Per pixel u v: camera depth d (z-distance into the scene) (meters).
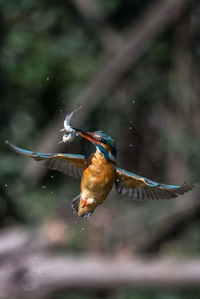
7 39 16.27
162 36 14.99
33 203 14.40
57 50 16.31
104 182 4.71
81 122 14.32
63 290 10.88
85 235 13.23
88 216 4.73
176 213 13.30
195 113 15.45
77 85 15.91
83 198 4.72
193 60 15.68
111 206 13.86
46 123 15.95
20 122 15.66
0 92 15.86
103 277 11.05
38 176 14.59
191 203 13.28
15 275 10.49
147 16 14.20
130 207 13.80
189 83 15.66
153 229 13.36
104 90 14.25
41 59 16.17
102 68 14.42
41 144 14.62
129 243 13.16
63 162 4.88
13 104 15.91
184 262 11.44
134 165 15.27
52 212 14.23
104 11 16.81
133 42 13.86
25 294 10.40
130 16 17.06
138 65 15.03
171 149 15.08
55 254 12.16
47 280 10.62
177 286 11.14
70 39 16.45
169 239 13.56
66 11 16.47
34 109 15.91
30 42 16.31
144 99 15.57
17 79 16.03
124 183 4.83
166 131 15.34
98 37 15.80
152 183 4.59
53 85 16.03
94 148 13.92
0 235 11.65
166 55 15.91
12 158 14.76
